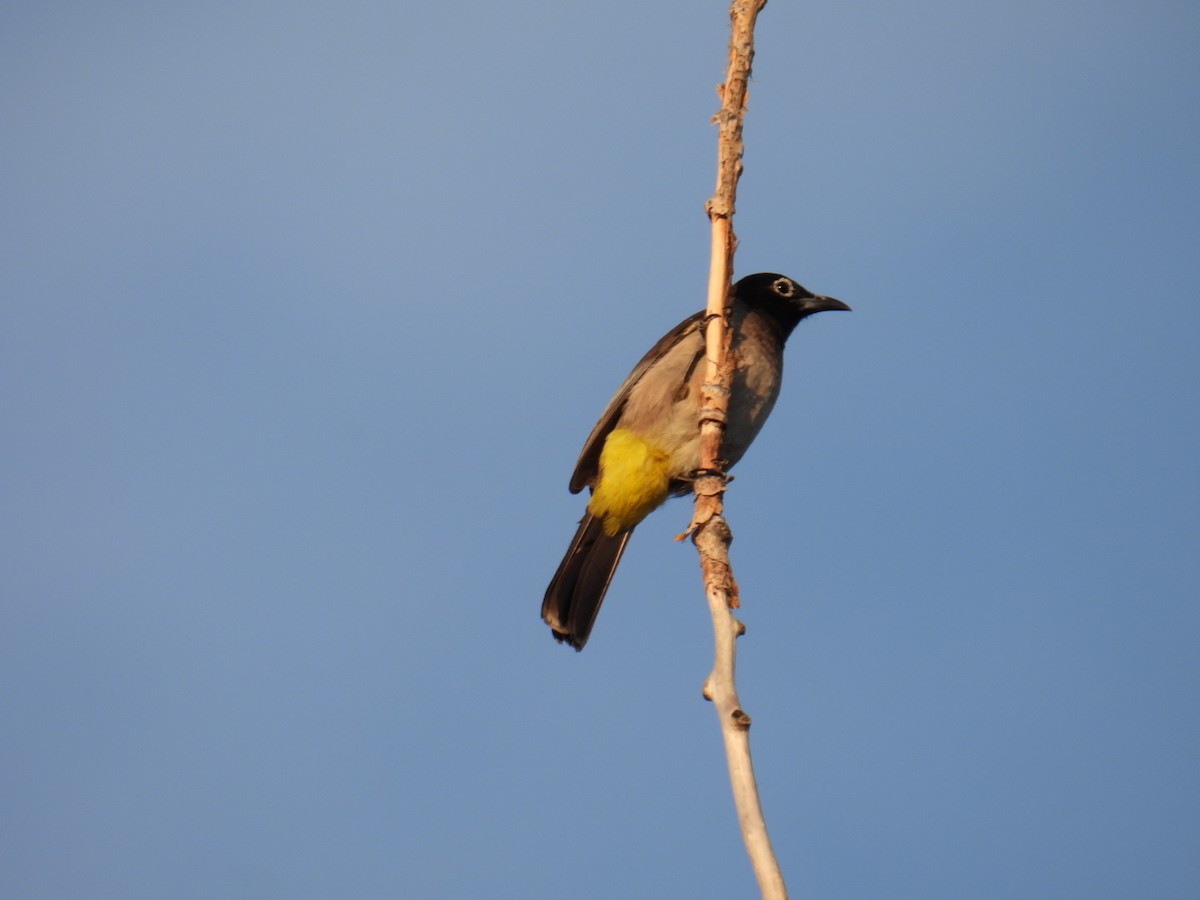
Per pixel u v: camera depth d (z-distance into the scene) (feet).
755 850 20.65
